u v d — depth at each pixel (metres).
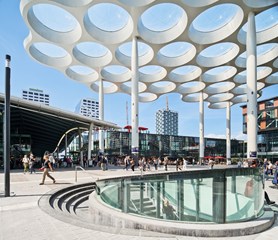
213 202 5.52
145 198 5.73
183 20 24.11
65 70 34.81
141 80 38.53
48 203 6.84
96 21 25.31
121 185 6.06
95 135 50.97
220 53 33.16
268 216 6.19
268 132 47.84
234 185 5.77
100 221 5.98
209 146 76.06
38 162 26.09
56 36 26.52
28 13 22.52
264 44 28.03
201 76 38.34
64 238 4.12
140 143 63.81
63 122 27.28
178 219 5.44
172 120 119.62
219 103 55.66
